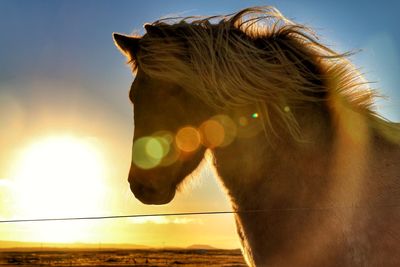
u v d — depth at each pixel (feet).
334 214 7.63
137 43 9.11
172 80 8.21
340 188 7.72
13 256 305.32
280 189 8.06
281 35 8.64
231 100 8.09
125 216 9.19
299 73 8.19
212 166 8.88
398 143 7.97
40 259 291.79
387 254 7.23
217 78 8.05
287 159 8.08
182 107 8.29
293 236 7.82
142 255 337.72
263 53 8.21
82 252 339.36
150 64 8.39
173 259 321.52
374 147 7.93
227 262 287.48
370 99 8.40
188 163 8.55
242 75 8.09
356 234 7.46
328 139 8.01
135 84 8.84
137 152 8.38
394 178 7.64
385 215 7.39
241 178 8.38
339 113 8.12
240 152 8.32
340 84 8.30
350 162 7.82
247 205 8.39
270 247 8.07
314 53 8.54
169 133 8.27
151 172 8.29
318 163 7.93
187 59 8.34
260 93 8.01
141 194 8.38
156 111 8.32
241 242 8.84
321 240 7.63
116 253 357.61
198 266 263.29
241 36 8.54
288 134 8.11
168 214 8.87
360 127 8.06
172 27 8.68
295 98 8.07
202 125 8.34
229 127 8.27
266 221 8.08
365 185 7.66
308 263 7.71
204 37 8.31
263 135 8.22
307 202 7.84
